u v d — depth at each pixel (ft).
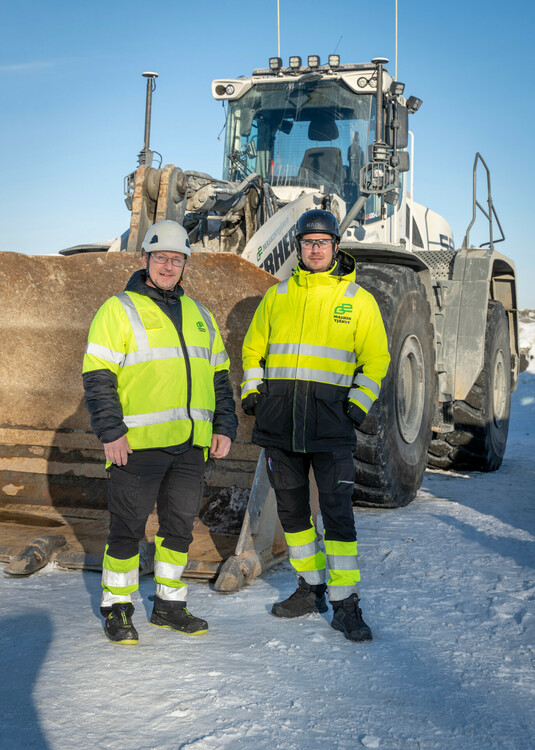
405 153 21.61
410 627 11.18
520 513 19.51
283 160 23.39
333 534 11.23
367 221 22.82
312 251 11.54
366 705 8.45
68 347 16.25
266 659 9.67
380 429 18.13
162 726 7.67
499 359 28.14
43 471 16.70
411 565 14.49
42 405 16.70
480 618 11.59
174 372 10.64
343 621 10.79
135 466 10.57
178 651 9.80
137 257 14.85
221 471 15.62
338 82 23.20
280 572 13.92
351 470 11.39
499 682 9.25
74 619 10.86
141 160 18.81
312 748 7.39
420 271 21.72
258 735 7.58
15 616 10.83
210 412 11.18
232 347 15.35
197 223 19.51
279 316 11.68
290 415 11.41
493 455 27.40
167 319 10.82
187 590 11.73
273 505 13.88
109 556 10.47
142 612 11.51
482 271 24.91
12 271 15.93
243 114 23.95
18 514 16.24
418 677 9.33
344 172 22.99
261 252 16.56
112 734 7.46
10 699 8.13
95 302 15.66
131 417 10.55
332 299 11.43
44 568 13.42
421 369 20.49
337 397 11.32
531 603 12.26
